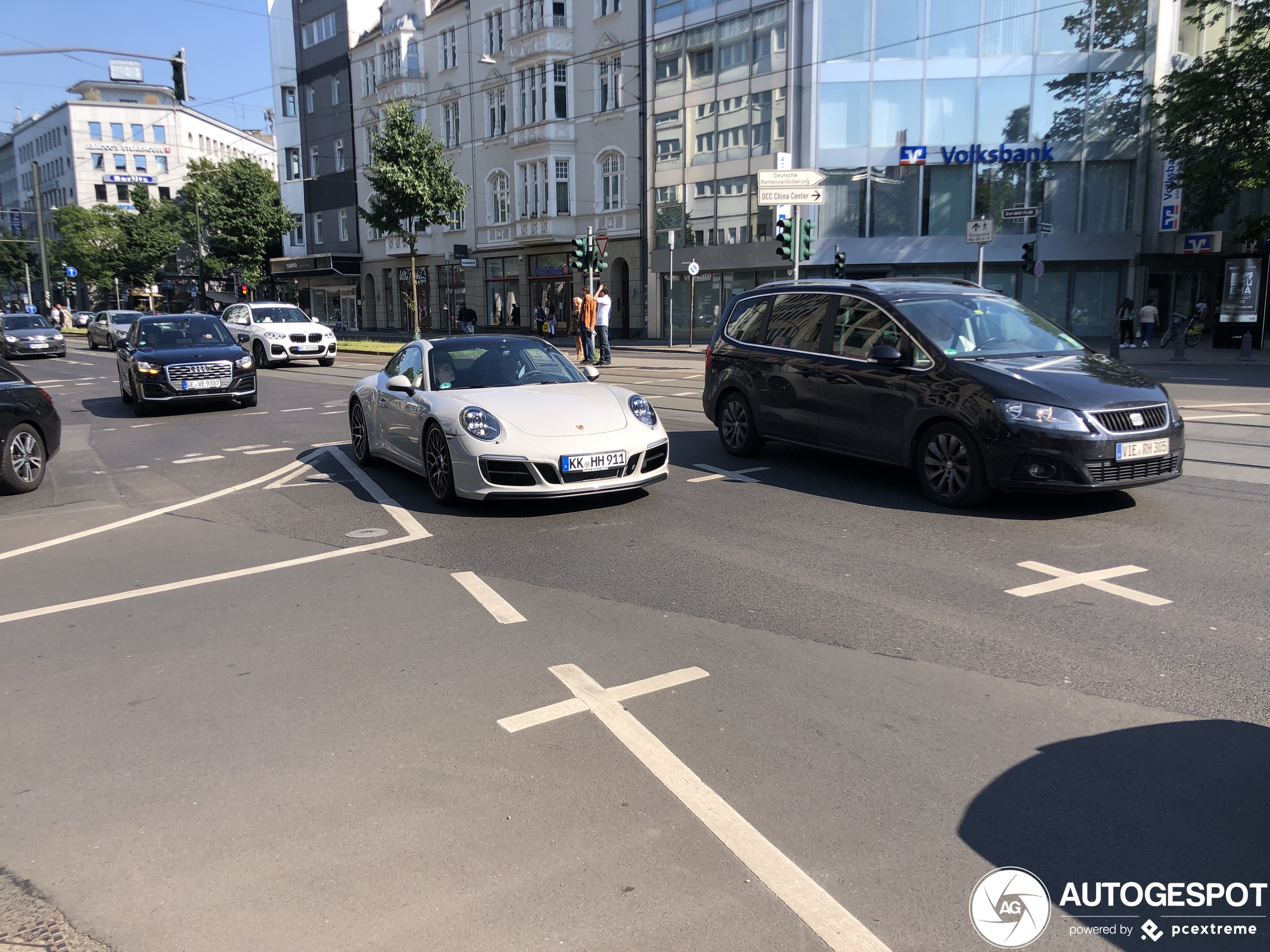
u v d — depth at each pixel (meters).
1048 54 29.33
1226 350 25.92
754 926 2.47
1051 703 3.74
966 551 5.93
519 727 3.65
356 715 3.79
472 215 43.94
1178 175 27.50
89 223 73.25
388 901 2.61
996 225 30.22
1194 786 3.12
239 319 25.53
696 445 10.34
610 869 2.73
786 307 9.01
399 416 8.33
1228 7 30.56
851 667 4.15
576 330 21.64
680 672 4.13
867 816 2.98
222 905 2.62
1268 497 7.17
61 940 2.49
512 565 5.88
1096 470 6.41
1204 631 4.46
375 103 49.53
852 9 30.16
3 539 7.12
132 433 12.99
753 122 32.12
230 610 5.19
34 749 3.59
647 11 34.69
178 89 20.41
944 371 7.15
